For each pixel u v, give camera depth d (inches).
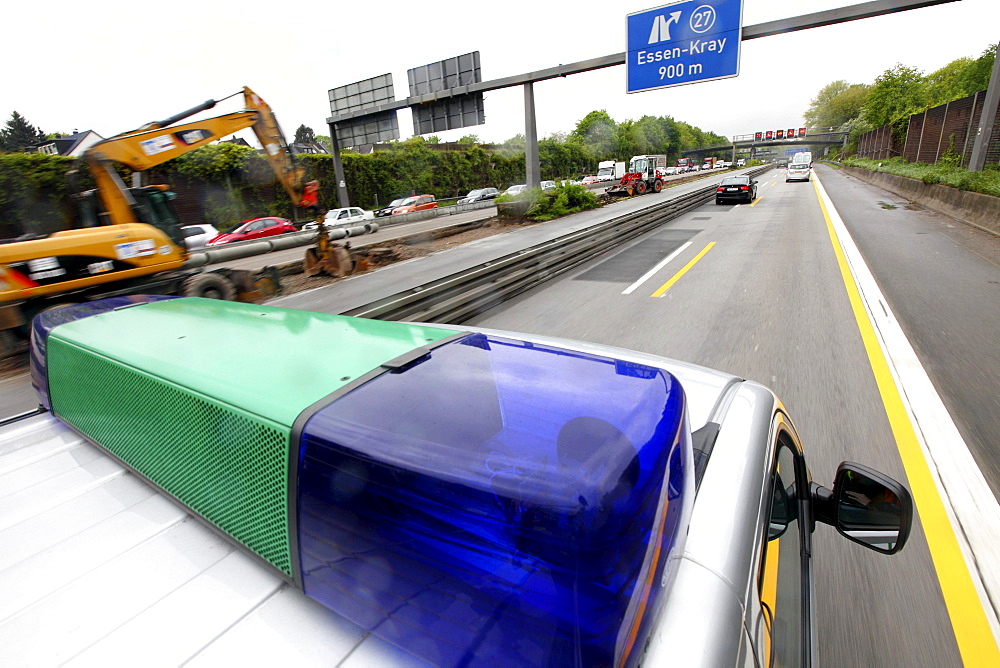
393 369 49.1
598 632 29.7
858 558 103.7
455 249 671.8
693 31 666.2
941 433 153.5
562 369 49.5
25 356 284.2
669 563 35.5
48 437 67.8
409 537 34.9
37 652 37.4
